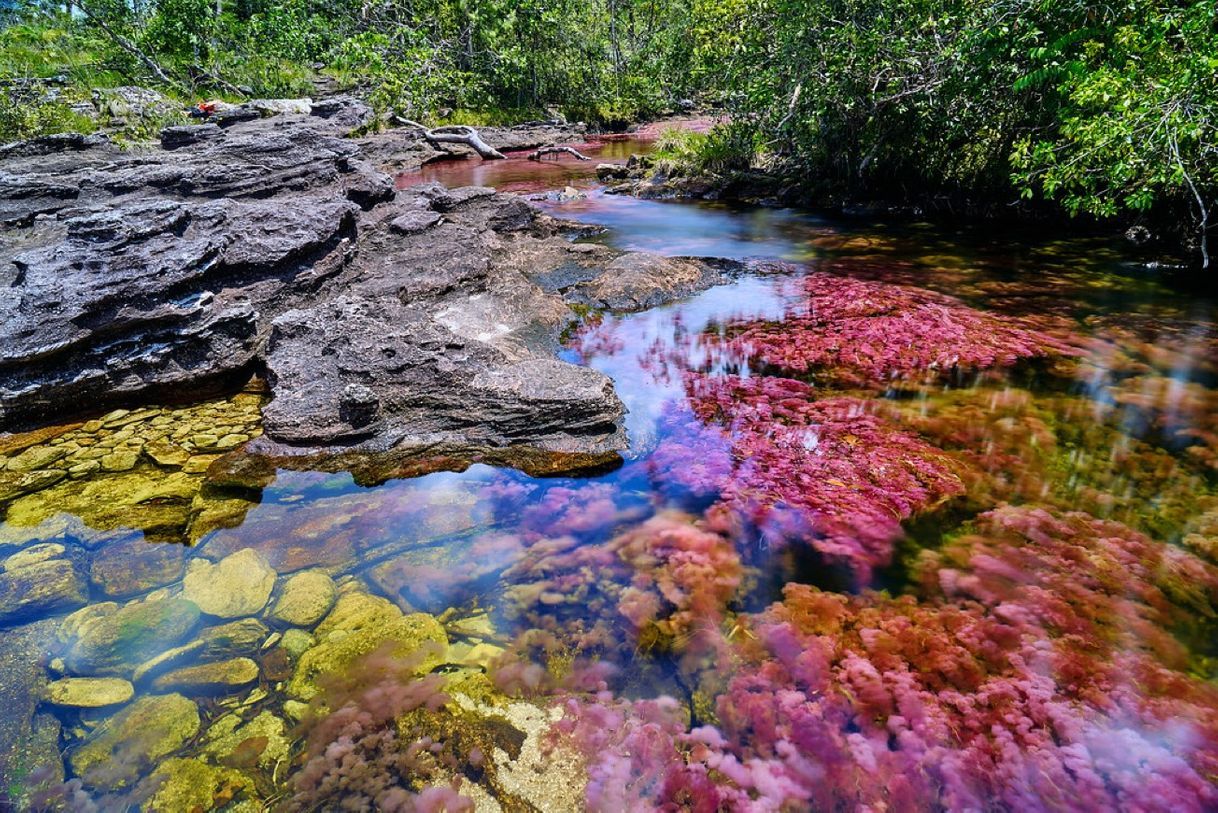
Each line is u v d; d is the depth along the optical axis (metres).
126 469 4.90
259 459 5.02
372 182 10.80
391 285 7.81
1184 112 7.26
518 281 8.64
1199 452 4.91
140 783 2.69
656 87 35.56
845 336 7.28
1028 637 3.33
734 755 2.79
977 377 6.22
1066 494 4.46
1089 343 6.91
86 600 3.68
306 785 2.68
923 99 12.68
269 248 7.24
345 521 4.37
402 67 26.61
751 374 6.46
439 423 5.36
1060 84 9.82
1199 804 2.54
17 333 5.33
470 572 3.91
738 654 3.29
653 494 4.61
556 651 3.35
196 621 3.54
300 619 3.56
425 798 2.63
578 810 2.61
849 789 2.64
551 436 5.25
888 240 11.93
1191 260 9.70
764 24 15.45
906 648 3.28
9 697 3.07
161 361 5.92
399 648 3.36
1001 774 2.68
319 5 32.94
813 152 15.64
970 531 4.13
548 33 34.03
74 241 6.04
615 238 12.38
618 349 7.16
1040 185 12.16
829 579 3.78
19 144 13.27
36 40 27.97
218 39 28.45
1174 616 3.44
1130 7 8.64
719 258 10.70
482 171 20.75
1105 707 2.95
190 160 10.98
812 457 4.96
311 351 6.07
